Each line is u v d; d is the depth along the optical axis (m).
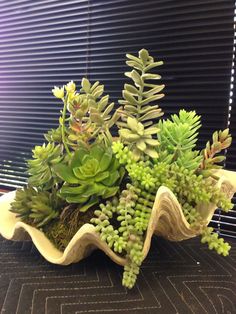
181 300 0.43
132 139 0.44
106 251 0.42
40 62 1.07
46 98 1.06
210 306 0.41
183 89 0.81
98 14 0.94
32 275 0.48
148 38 0.85
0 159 1.18
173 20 0.82
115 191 0.43
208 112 0.78
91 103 0.50
